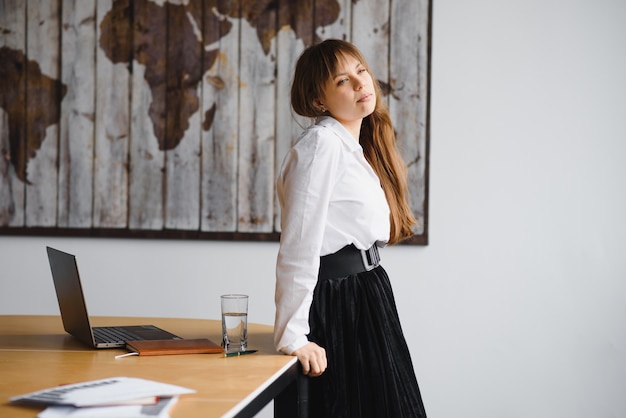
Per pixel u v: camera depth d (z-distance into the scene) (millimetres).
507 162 3004
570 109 3006
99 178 3033
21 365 1457
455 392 3000
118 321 2100
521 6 3010
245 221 3010
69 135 3039
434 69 3010
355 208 1764
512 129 3006
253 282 3033
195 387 1269
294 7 2998
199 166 3016
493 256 3004
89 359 1526
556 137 3008
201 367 1448
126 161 3033
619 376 2986
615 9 2998
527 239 3002
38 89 3033
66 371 1397
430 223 3008
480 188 3004
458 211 3004
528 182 3002
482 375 2998
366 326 1757
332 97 1819
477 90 3006
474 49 3010
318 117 1917
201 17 3014
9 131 3043
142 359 1528
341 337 1734
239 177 3012
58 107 3035
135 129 3029
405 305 3002
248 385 1291
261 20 3002
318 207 1653
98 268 3057
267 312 3029
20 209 3043
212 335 1881
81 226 3037
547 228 3002
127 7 3023
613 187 2996
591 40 3004
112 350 1640
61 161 3041
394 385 1743
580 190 2998
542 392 2998
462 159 3002
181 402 1158
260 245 3033
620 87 2994
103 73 3029
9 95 3043
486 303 3002
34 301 3072
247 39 3006
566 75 3006
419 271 3004
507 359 2996
